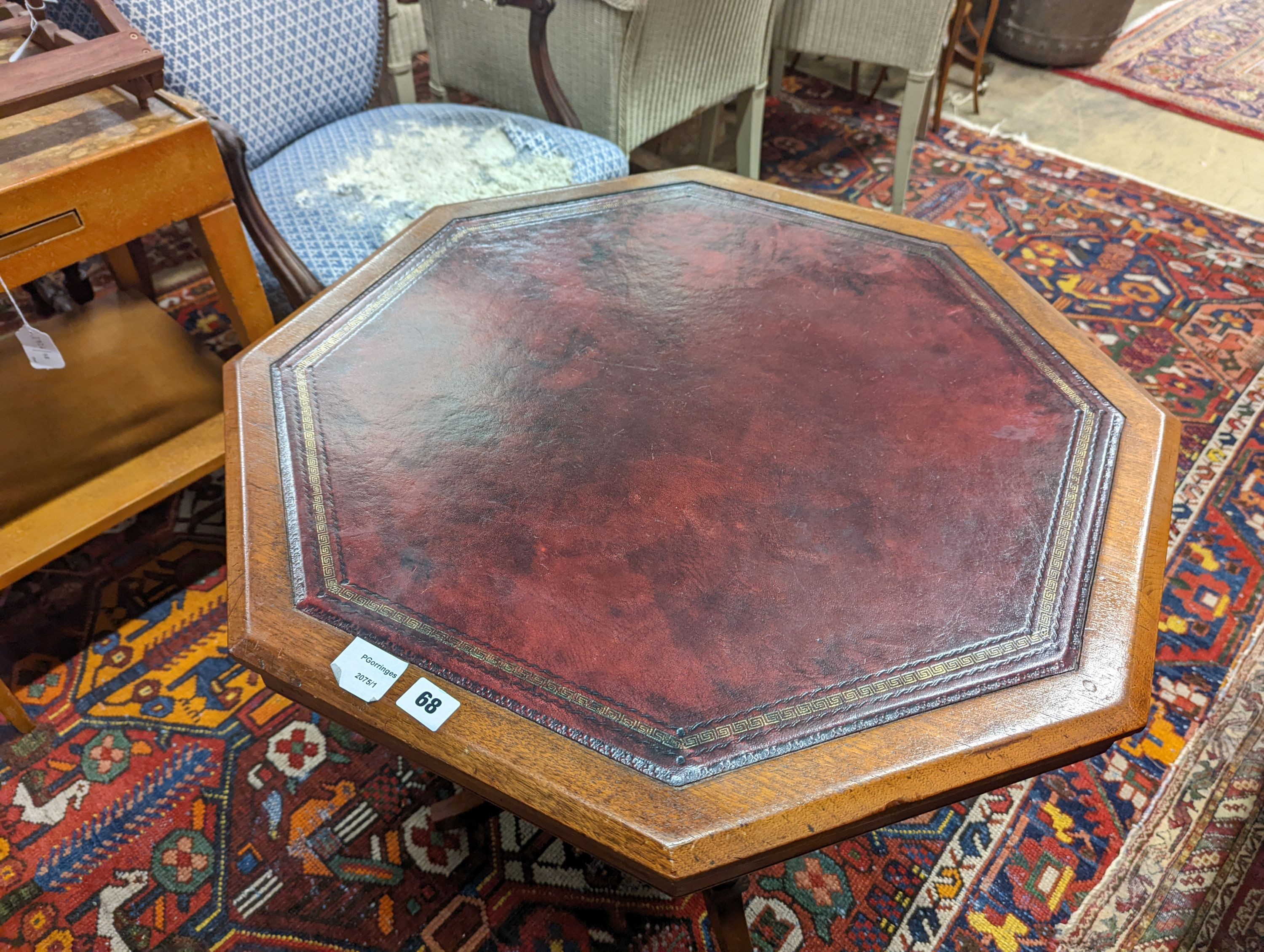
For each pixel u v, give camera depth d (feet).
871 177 10.36
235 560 3.49
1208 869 4.91
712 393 4.20
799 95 11.96
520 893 4.87
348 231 6.20
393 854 5.01
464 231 5.18
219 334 8.09
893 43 8.54
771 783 2.85
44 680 5.73
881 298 4.74
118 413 6.05
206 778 5.30
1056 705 3.02
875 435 3.97
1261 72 12.28
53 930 4.70
